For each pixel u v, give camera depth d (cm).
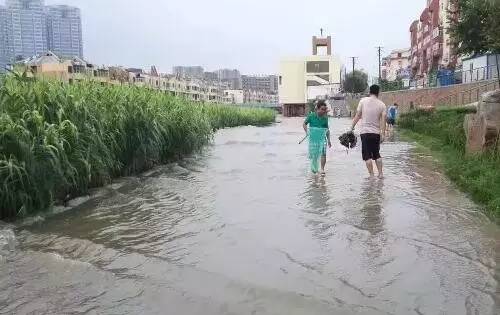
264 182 1045
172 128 1407
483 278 481
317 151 1150
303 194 895
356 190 916
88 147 904
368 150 1060
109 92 1182
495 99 1067
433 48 5600
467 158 1099
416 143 1964
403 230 645
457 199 820
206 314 414
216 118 3331
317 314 408
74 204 841
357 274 495
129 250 586
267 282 476
